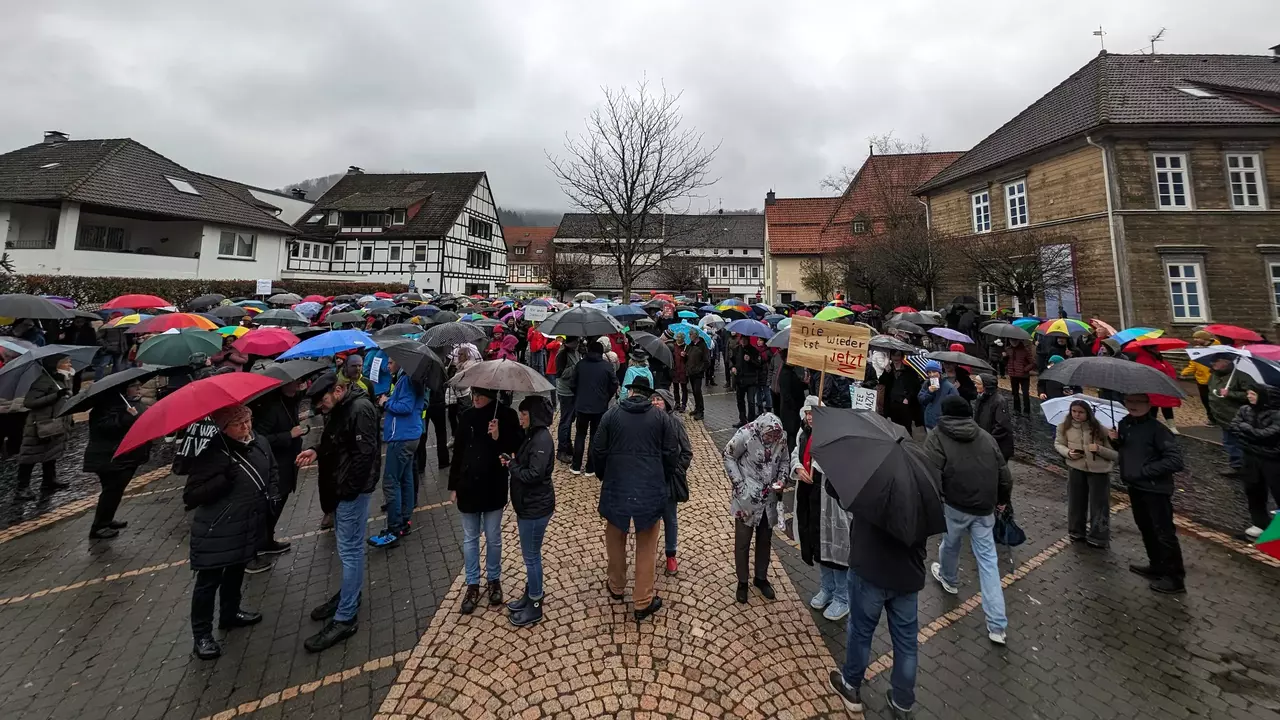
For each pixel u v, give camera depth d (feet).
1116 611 12.98
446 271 117.50
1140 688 10.39
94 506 18.93
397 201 119.85
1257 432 15.49
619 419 12.59
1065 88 62.08
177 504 19.25
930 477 9.21
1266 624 12.33
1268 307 48.37
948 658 11.36
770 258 112.06
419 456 22.11
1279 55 62.80
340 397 12.05
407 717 9.52
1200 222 49.16
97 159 72.23
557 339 31.63
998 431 17.12
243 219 83.46
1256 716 9.64
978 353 45.75
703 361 31.76
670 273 135.03
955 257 52.85
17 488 20.22
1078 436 16.48
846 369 14.40
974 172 64.54
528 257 231.71
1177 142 49.78
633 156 49.47
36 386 19.31
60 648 11.32
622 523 12.14
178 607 12.97
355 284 97.91
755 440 13.24
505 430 12.57
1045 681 10.62
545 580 14.11
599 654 11.22
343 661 11.02
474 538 12.59
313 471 23.26
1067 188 54.24
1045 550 16.24
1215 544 16.46
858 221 90.84
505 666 10.81
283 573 14.66
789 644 11.75
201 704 9.82
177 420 9.47
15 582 13.91
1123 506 19.53
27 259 62.64
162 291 64.69
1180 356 47.32
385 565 15.07
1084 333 30.45
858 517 9.86
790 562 15.75
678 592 13.70
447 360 23.95
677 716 9.64
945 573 13.85
